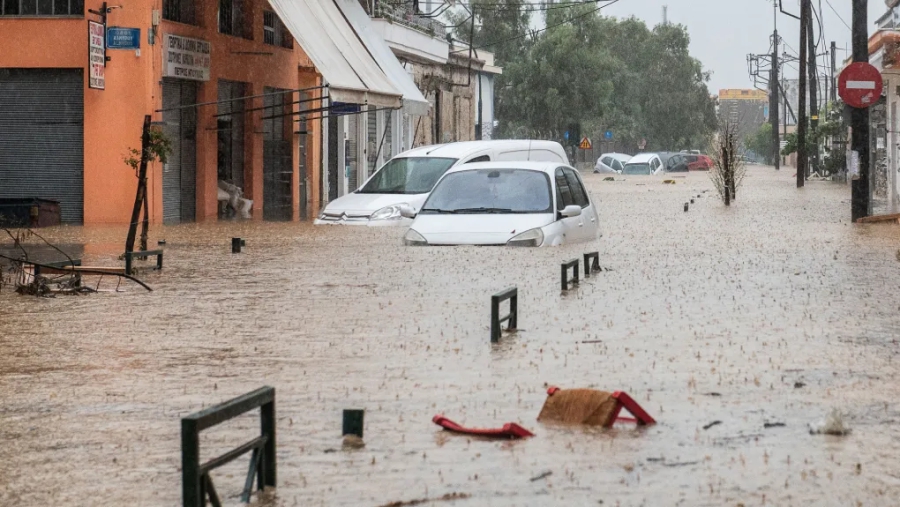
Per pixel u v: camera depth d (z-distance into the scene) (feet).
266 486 40.11
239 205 216.54
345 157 291.38
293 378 59.52
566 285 92.27
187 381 59.36
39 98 184.96
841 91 179.63
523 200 126.62
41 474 43.06
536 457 43.50
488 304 84.69
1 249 138.41
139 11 181.37
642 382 57.00
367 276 102.78
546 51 581.53
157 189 187.32
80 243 147.13
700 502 38.01
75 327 76.95
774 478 40.57
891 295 89.66
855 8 178.91
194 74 196.65
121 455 45.50
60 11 183.32
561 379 58.03
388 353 65.92
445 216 125.90
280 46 244.83
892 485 39.70
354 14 250.16
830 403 52.06
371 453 44.57
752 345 67.15
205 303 87.92
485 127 516.73
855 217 181.78
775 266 111.55
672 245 135.64
